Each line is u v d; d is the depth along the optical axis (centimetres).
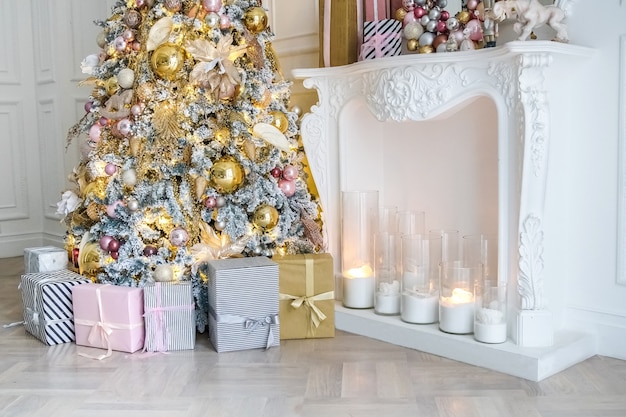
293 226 291
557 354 230
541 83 227
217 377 231
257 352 257
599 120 243
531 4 232
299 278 270
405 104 255
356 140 300
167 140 272
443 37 259
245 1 288
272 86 289
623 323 242
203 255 276
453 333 250
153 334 259
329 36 296
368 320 274
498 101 237
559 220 249
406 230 281
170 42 274
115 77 281
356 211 288
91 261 277
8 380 232
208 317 277
